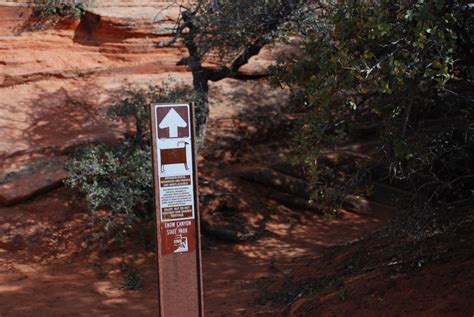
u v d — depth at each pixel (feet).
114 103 44.34
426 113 25.07
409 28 18.43
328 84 19.85
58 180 37.76
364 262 26.37
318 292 24.77
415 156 22.54
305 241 37.40
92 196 34.78
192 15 38.52
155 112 18.24
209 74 40.27
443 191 26.53
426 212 23.27
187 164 18.60
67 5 47.29
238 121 46.09
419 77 19.48
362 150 43.32
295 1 33.83
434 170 25.76
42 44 46.55
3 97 43.47
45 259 33.83
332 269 27.66
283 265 33.09
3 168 38.47
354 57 19.53
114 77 46.52
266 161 44.27
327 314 21.95
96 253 34.37
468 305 18.85
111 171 34.58
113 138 41.60
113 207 33.91
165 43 39.63
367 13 19.24
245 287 30.22
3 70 44.60
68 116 43.11
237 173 42.39
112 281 32.09
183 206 18.62
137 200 34.96
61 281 31.76
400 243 26.48
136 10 48.39
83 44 48.03
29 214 36.22
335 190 23.75
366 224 39.58
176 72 48.01
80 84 45.57
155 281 32.17
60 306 28.71
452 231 25.27
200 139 39.75
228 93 47.57
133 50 47.65
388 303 20.97
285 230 38.99
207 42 37.99
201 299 18.89
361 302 21.81
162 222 18.44
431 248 24.45
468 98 22.56
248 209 40.04
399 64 17.81
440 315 18.93
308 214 40.73
